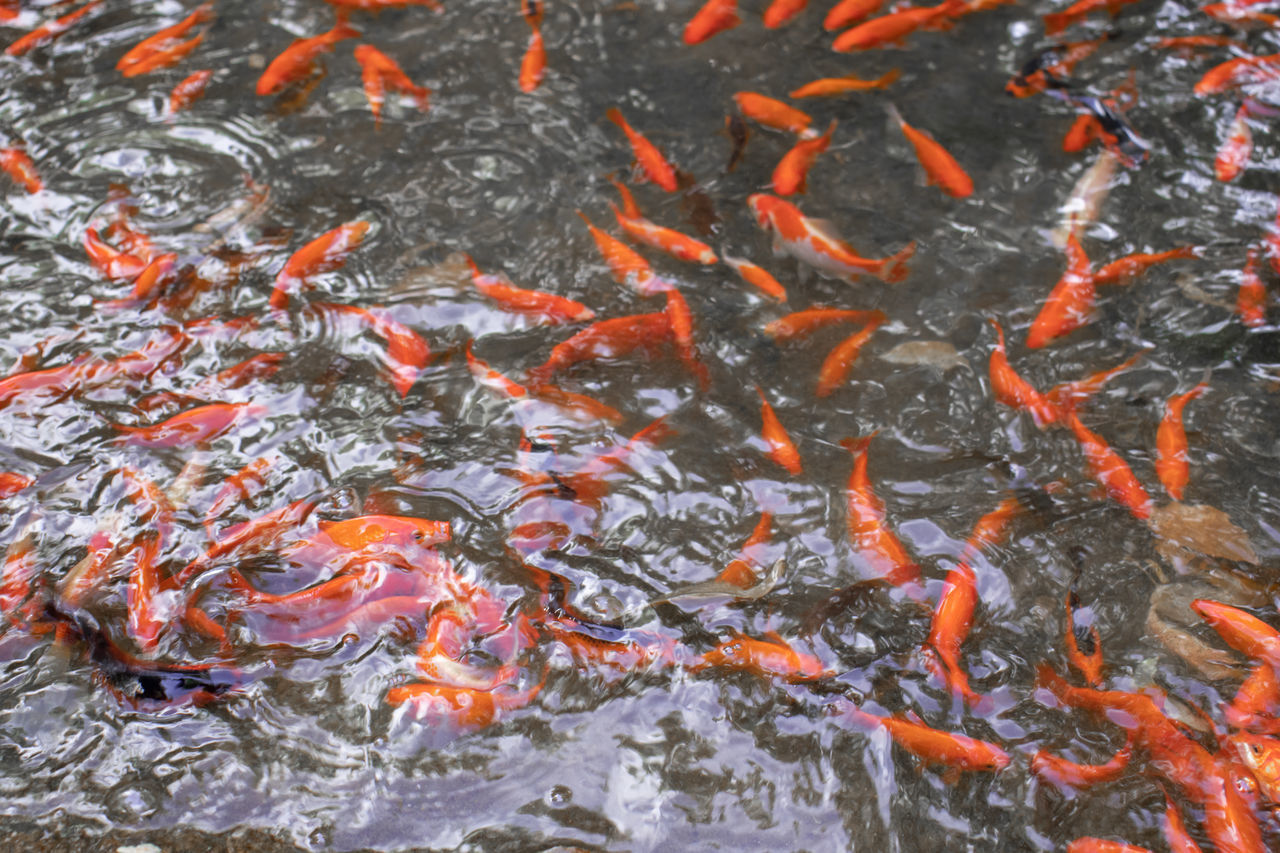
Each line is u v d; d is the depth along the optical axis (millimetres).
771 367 2932
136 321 3008
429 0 4285
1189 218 3363
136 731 2129
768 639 2295
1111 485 2602
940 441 2744
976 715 2184
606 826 2020
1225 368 2914
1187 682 2223
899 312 3090
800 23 4227
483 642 2258
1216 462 2676
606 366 2922
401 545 2402
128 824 1996
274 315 3035
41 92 3857
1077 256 3195
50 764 2080
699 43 4121
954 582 2309
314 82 3924
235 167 3564
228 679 2201
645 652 2258
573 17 4238
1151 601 2375
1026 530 2521
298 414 2773
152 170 3539
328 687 2197
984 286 3178
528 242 3305
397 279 3160
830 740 2133
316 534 2430
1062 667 2262
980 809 2047
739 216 3402
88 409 2770
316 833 1997
